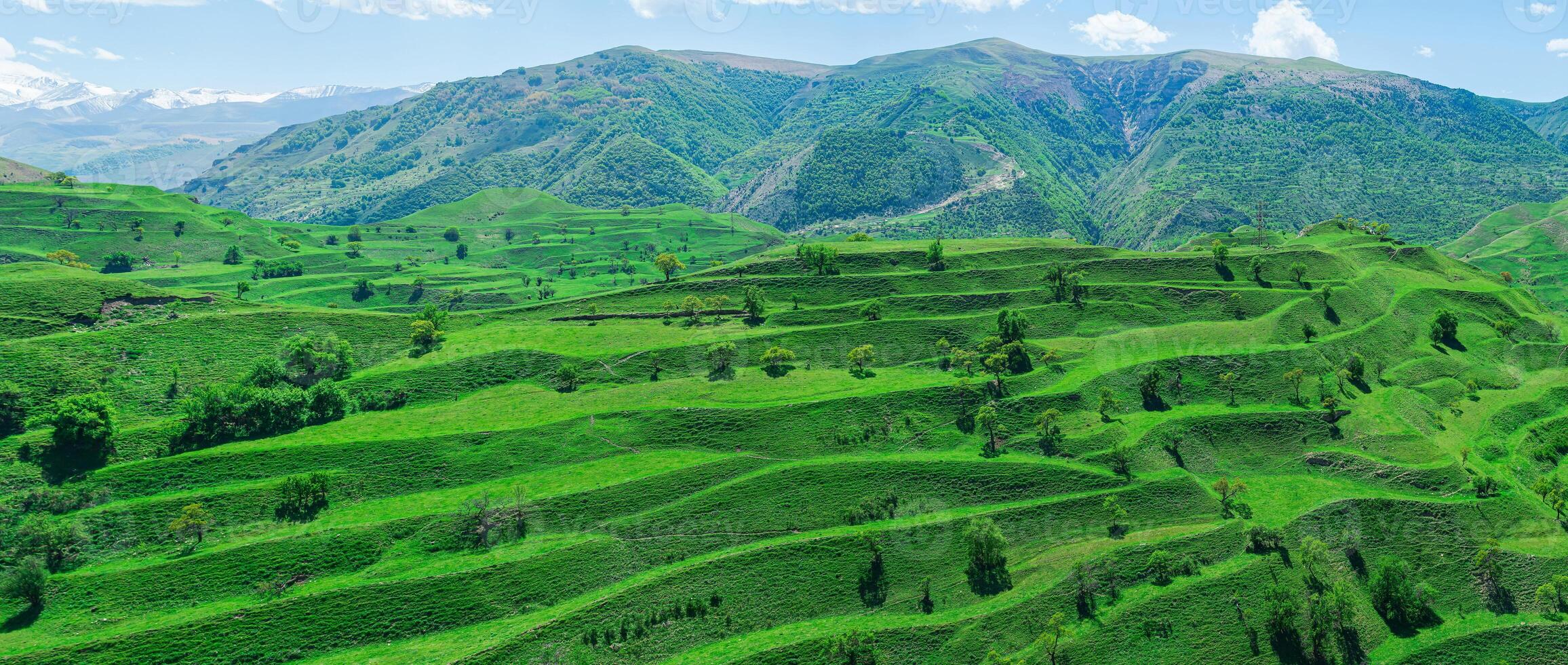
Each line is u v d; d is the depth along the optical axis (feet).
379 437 496.23
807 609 410.11
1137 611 406.21
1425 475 497.87
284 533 421.59
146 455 467.11
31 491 426.10
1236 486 486.79
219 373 566.77
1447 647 394.32
